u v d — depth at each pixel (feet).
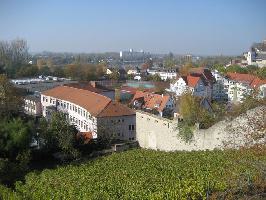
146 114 166.50
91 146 175.32
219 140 130.72
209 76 382.01
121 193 95.86
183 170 110.73
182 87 349.00
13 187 126.21
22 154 147.02
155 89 365.20
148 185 98.89
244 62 531.91
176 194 87.10
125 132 208.03
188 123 143.23
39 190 106.83
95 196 94.17
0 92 218.79
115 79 493.36
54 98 267.39
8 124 151.33
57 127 166.40
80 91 253.85
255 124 119.34
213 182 91.71
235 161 109.09
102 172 120.88
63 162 157.58
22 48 491.72
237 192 85.46
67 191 102.42
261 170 92.53
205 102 223.92
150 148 164.86
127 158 139.74
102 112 204.44
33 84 366.63
